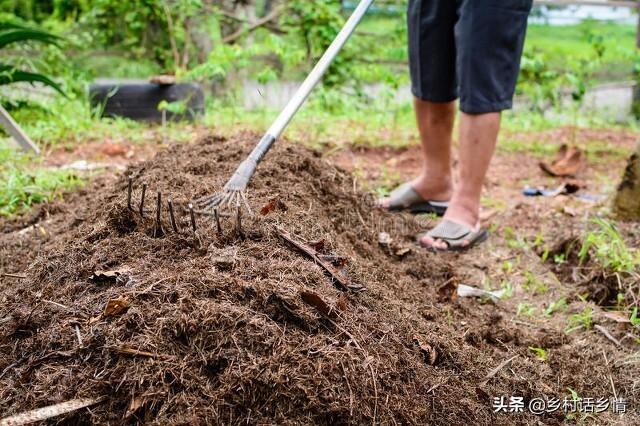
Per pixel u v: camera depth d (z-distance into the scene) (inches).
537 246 144.3
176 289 80.0
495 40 124.9
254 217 98.3
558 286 127.4
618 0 287.3
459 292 121.6
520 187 192.1
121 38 411.2
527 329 111.7
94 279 86.8
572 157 209.5
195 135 207.9
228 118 244.8
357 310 88.6
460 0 128.4
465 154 134.2
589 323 111.7
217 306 77.6
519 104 339.9
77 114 228.7
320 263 92.9
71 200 146.9
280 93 317.1
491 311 116.6
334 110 273.6
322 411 72.8
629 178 154.1
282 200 111.3
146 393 71.0
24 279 95.3
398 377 82.2
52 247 108.2
